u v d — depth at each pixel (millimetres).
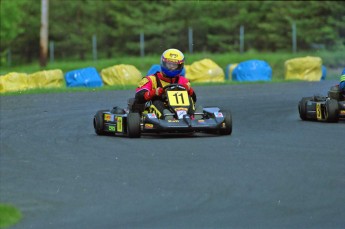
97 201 27516
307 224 23828
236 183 29656
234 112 57656
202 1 179750
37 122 52312
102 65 140375
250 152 36938
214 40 179125
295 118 53031
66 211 26234
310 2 170250
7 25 156375
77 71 87562
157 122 41812
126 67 90125
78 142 42094
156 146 39375
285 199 26938
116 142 41406
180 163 34219
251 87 82875
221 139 41750
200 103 65625
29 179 31828
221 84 87625
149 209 26188
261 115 55344
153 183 30109
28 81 85875
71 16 197875
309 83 88375
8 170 34031
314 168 32344
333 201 26500
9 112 59094
